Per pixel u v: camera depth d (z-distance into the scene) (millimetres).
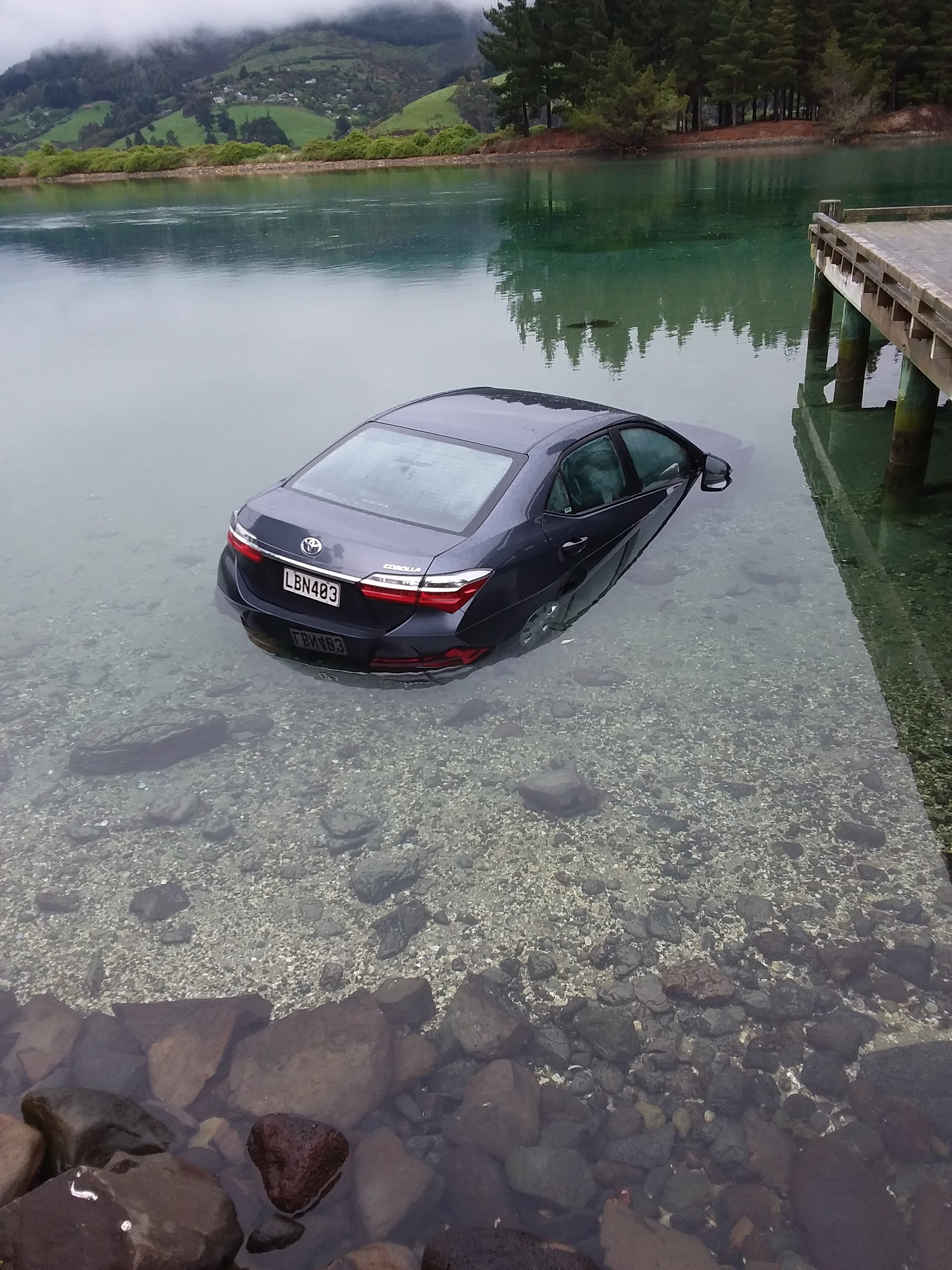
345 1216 2357
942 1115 2629
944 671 4918
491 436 5254
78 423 9953
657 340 13422
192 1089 2670
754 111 80688
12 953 3211
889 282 8305
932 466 8375
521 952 3227
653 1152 2545
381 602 4297
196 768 4234
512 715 4625
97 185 68625
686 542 6621
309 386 11133
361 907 3430
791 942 3250
